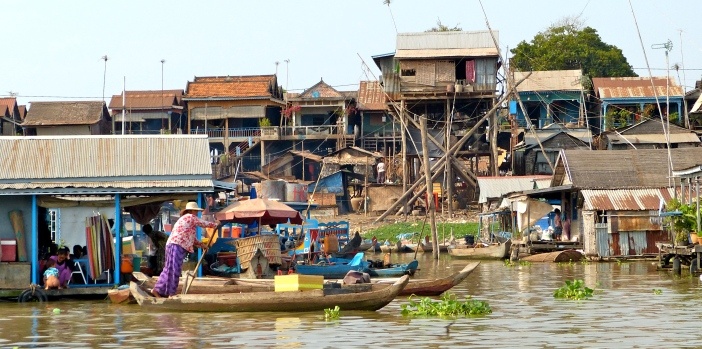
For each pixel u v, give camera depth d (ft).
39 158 85.66
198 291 77.15
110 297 79.46
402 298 80.12
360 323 63.82
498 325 62.44
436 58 217.56
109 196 95.04
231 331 61.11
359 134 258.16
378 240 190.60
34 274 82.53
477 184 203.92
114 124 265.13
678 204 116.16
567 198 155.63
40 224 88.07
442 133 218.59
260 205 95.50
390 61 231.09
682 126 223.51
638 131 213.25
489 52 217.77
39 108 257.96
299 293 69.56
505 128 246.88
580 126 228.22
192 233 75.31
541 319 65.57
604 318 65.92
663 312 69.00
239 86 264.31
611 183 138.21
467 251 151.94
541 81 247.70
